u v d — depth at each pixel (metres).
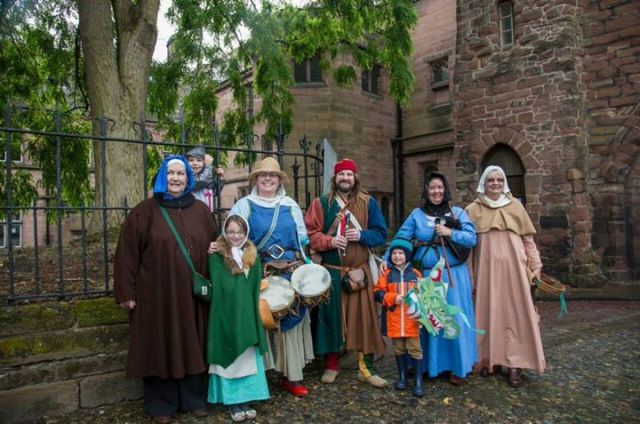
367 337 3.87
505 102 10.05
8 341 3.11
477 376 4.18
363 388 3.89
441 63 14.87
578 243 8.95
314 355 4.10
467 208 4.36
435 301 3.63
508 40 10.24
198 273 3.29
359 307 3.93
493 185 4.18
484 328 4.10
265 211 3.70
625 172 8.85
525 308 3.92
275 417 3.32
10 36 7.63
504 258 4.04
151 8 6.30
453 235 3.94
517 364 3.87
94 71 5.99
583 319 6.79
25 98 8.14
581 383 4.01
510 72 9.96
